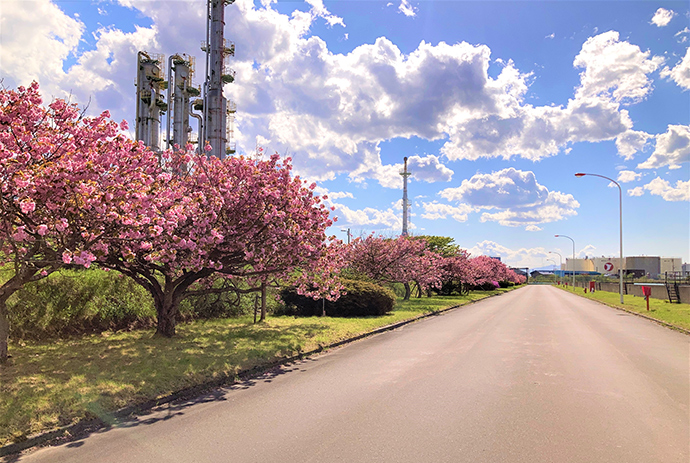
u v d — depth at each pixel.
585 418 5.66
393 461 4.28
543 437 4.96
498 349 11.25
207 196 9.90
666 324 17.77
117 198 7.27
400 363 9.35
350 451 4.52
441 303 28.64
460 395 6.75
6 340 7.87
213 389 7.19
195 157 10.95
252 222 10.59
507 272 84.75
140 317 12.79
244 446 4.66
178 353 8.99
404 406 6.14
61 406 5.48
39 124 7.30
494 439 4.89
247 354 9.29
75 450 4.59
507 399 6.54
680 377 8.10
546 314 22.92
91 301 11.70
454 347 11.57
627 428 5.29
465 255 44.81
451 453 4.48
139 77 48.00
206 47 47.12
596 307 29.38
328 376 8.10
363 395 6.75
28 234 6.99
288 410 5.96
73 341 10.19
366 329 14.38
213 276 13.95
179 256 10.16
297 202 10.84
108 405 5.74
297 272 14.80
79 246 7.77
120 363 7.91
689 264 112.50
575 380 7.80
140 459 4.34
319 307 18.81
